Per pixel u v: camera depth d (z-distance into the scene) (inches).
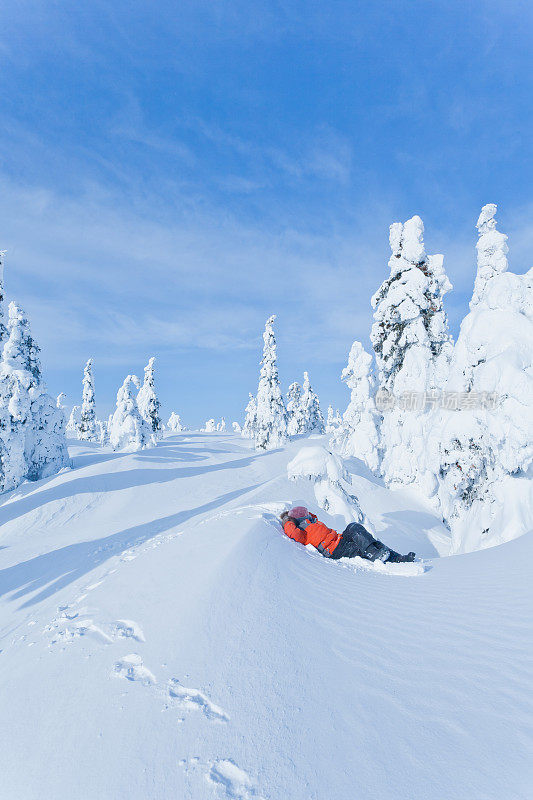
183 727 72.1
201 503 952.3
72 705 86.7
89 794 60.7
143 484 1162.6
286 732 68.3
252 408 3110.2
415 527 741.3
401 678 82.5
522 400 450.9
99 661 102.9
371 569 193.8
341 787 55.9
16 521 912.3
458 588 139.9
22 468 1155.9
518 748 58.9
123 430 1647.4
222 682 83.8
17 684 105.2
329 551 221.1
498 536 483.2
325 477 360.2
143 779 61.6
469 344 537.3
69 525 915.4
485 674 80.4
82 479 1123.9
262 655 92.0
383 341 950.4
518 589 126.9
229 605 114.3
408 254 895.7
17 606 321.4
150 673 92.2
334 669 87.4
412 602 128.5
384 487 915.4
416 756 60.2
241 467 1472.7
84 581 292.0
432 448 565.6
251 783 58.1
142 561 183.9
